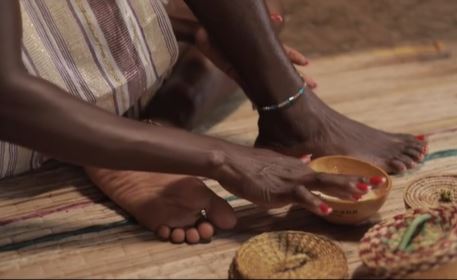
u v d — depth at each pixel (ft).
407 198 6.81
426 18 11.05
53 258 6.54
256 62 7.14
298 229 6.84
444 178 7.06
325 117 7.48
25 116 5.90
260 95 7.32
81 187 7.57
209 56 7.72
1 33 5.83
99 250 6.62
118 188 7.11
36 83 5.91
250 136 8.48
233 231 6.82
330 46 10.55
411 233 5.96
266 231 6.82
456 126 8.42
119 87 7.32
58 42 7.06
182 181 6.87
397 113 8.75
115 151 6.07
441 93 9.17
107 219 7.06
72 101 6.00
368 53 10.35
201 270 6.35
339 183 6.36
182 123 8.14
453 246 5.70
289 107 7.31
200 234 6.64
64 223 7.02
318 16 11.14
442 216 6.16
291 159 6.65
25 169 7.59
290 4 11.28
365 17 11.12
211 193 6.79
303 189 6.37
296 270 5.85
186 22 7.79
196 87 8.31
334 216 6.68
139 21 7.31
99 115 6.06
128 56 7.34
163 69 7.64
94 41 7.19
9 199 7.38
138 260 6.48
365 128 7.67
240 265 5.90
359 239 6.67
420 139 7.77
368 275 6.13
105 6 7.19
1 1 5.85
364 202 6.54
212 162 6.30
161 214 6.72
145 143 6.12
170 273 6.32
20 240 6.78
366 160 7.48
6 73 5.82
